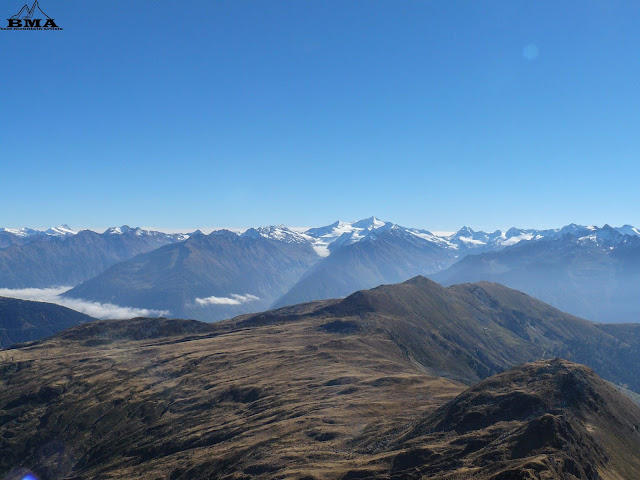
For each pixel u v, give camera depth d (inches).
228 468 4825.3
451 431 4222.4
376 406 5935.0
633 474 3686.0
